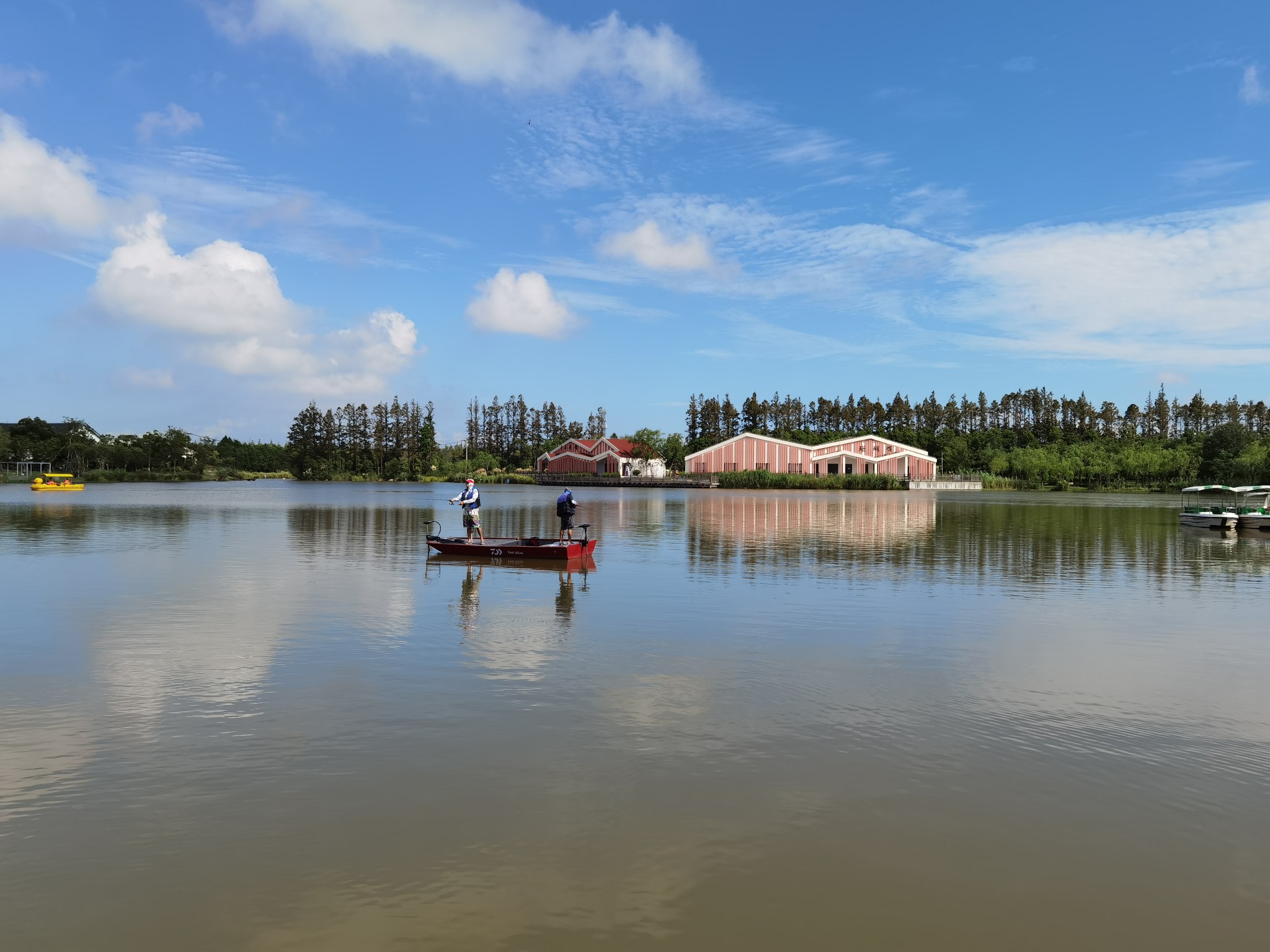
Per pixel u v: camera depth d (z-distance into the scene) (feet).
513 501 218.79
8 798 22.17
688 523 131.23
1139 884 18.31
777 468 370.53
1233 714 30.53
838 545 93.50
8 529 110.83
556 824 20.80
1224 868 19.10
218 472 496.23
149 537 98.17
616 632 43.78
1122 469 396.57
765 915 16.89
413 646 40.11
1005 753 26.23
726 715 29.68
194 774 23.90
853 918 16.83
